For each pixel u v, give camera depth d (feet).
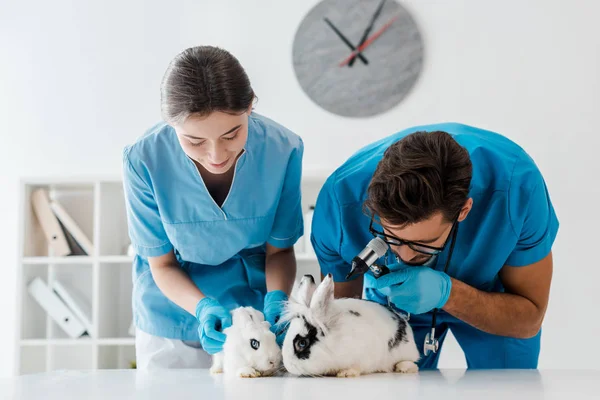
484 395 2.99
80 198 9.98
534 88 9.28
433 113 9.41
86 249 9.24
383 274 4.29
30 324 9.42
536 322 4.81
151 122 9.95
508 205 4.53
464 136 4.75
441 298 4.33
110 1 10.08
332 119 9.57
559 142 9.20
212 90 3.96
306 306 4.10
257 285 5.94
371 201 3.79
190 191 5.14
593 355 8.88
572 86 9.22
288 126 9.61
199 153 4.31
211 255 5.53
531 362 5.35
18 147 10.06
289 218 5.54
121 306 9.75
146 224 5.34
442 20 9.45
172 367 5.85
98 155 9.97
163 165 5.08
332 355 3.94
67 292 9.28
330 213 4.95
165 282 5.46
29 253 9.32
